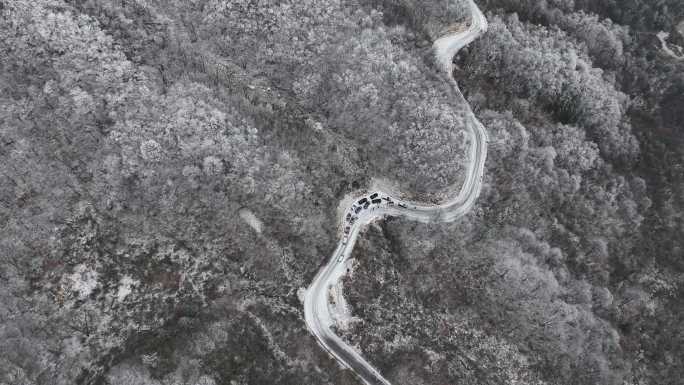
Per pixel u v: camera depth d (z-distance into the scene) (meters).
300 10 164.88
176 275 123.56
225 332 118.75
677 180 190.12
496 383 126.62
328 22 165.50
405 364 123.00
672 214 183.00
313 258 130.88
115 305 117.88
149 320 118.38
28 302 113.06
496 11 194.88
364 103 151.12
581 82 180.88
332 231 135.38
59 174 126.12
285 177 135.50
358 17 170.50
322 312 125.38
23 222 119.31
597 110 181.00
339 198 142.00
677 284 169.88
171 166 130.25
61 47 137.88
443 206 145.38
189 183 129.88
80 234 122.12
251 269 127.75
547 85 177.62
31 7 139.25
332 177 142.75
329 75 158.25
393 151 148.38
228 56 161.25
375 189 144.75
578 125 182.12
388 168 147.88
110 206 126.00
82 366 110.62
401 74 156.75
